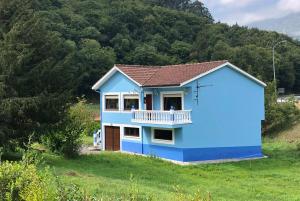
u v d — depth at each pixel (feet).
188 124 109.29
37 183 26.02
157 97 119.55
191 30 334.65
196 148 110.42
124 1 358.84
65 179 58.70
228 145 115.24
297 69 353.31
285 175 92.32
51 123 85.81
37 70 83.25
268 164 108.27
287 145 139.13
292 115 173.99
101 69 263.70
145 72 128.06
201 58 301.43
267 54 322.96
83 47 268.82
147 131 118.83
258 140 120.16
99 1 351.05
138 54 284.61
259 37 362.33
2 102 77.30
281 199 66.90
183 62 297.33
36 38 86.07
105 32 305.32
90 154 107.24
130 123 124.06
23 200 26.07
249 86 119.03
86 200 27.99
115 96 131.03
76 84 90.17
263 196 69.51
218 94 114.01
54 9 302.66
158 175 85.81
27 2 90.07
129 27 317.01
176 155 110.22
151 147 117.80
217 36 325.42
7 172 27.35
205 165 104.27
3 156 82.12
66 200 27.09
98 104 254.27
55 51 90.12
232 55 297.94
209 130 112.47
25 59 80.69
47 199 25.68
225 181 84.53
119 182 63.41
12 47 81.76
